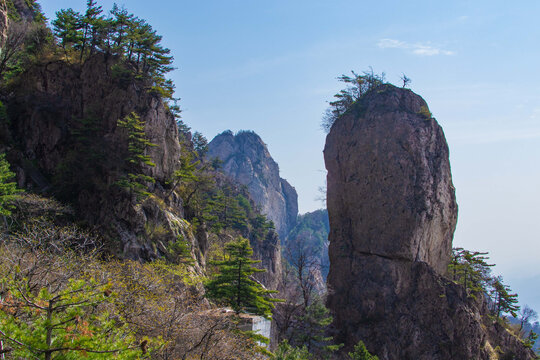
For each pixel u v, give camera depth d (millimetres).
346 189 74875
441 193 71062
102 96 56625
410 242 67000
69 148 54188
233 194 124250
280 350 26953
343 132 77812
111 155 52062
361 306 66625
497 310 81562
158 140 55906
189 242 52281
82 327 11016
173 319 20469
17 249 22453
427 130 72812
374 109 76062
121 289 21109
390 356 61188
